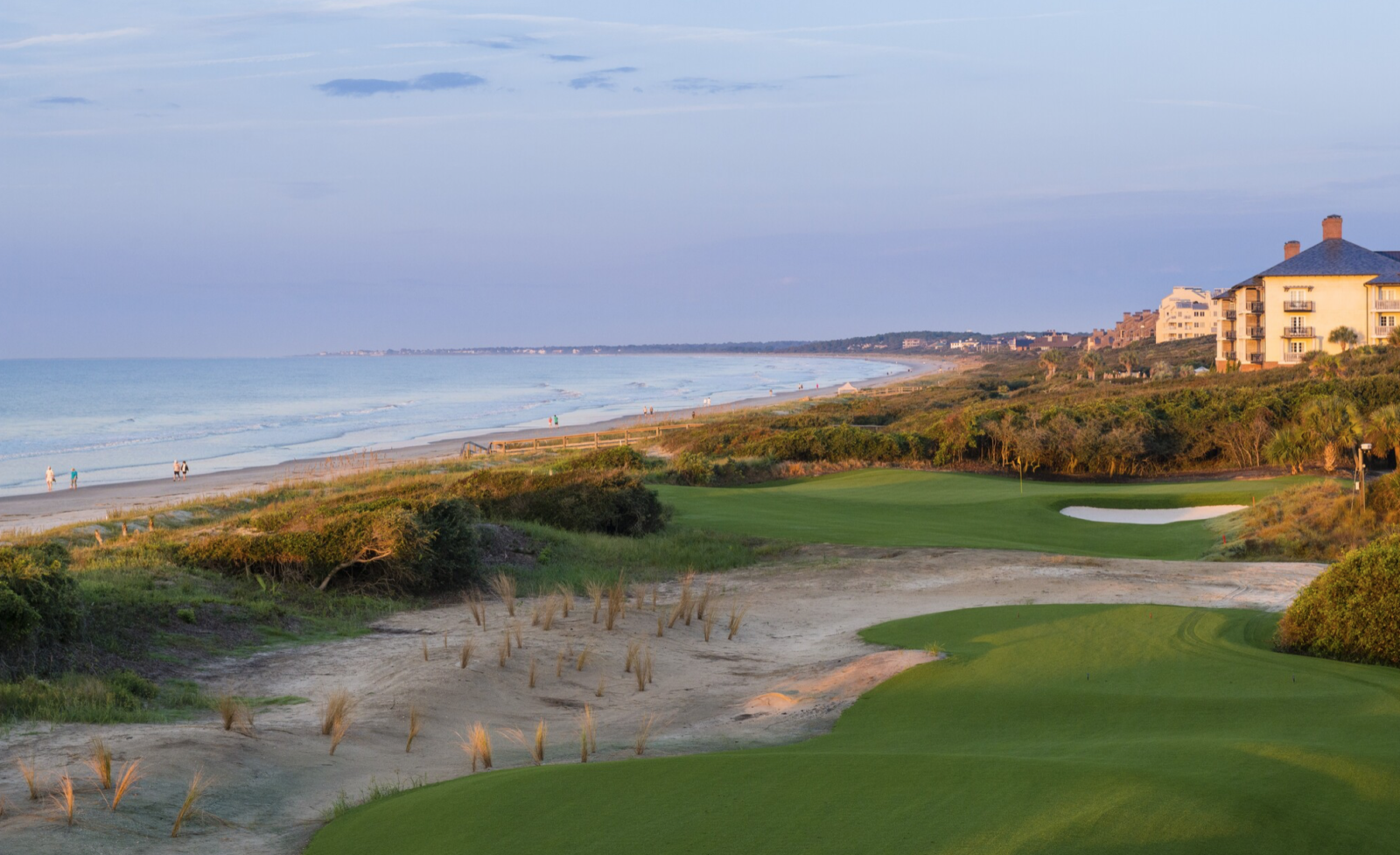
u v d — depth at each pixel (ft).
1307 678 38.34
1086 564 80.79
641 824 23.04
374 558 67.00
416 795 27.25
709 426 256.93
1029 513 116.37
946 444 180.04
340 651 51.44
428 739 36.27
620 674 48.57
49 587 44.09
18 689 36.83
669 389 623.36
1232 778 23.15
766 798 24.14
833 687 42.70
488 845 22.49
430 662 47.29
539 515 98.53
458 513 73.82
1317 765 23.84
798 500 124.16
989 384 419.74
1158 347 593.42
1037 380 430.61
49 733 32.30
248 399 510.58
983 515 114.52
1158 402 188.85
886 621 59.62
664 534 97.76
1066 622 53.98
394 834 23.97
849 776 25.22
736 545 91.30
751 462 168.76
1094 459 169.58
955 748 30.68
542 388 641.81
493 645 51.42
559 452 229.66
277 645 52.37
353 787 29.73
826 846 20.74
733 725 37.70
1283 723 31.22
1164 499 122.83
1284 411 175.01
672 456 209.15
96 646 46.03
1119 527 112.27
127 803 25.79
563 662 49.55
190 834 24.39
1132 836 19.89
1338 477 141.08
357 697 41.47
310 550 66.90
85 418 384.06
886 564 81.76
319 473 193.57
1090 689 37.93
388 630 58.13
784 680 46.24
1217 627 50.47
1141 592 68.59
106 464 238.48
